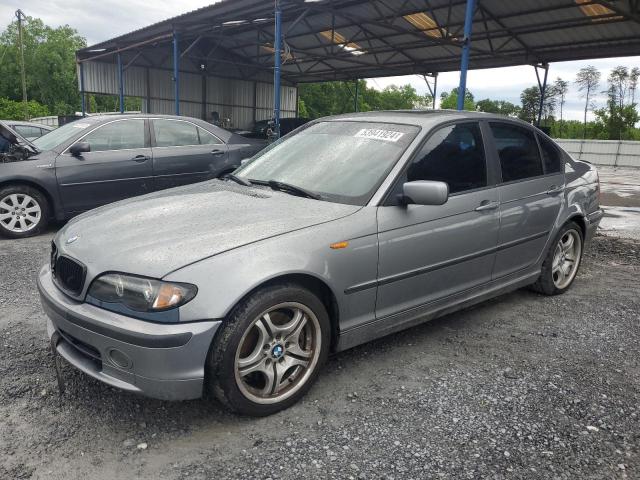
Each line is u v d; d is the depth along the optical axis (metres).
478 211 3.49
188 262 2.36
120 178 6.80
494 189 3.66
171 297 2.28
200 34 17.88
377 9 15.24
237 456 2.28
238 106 27.70
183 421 2.55
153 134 7.13
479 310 4.20
